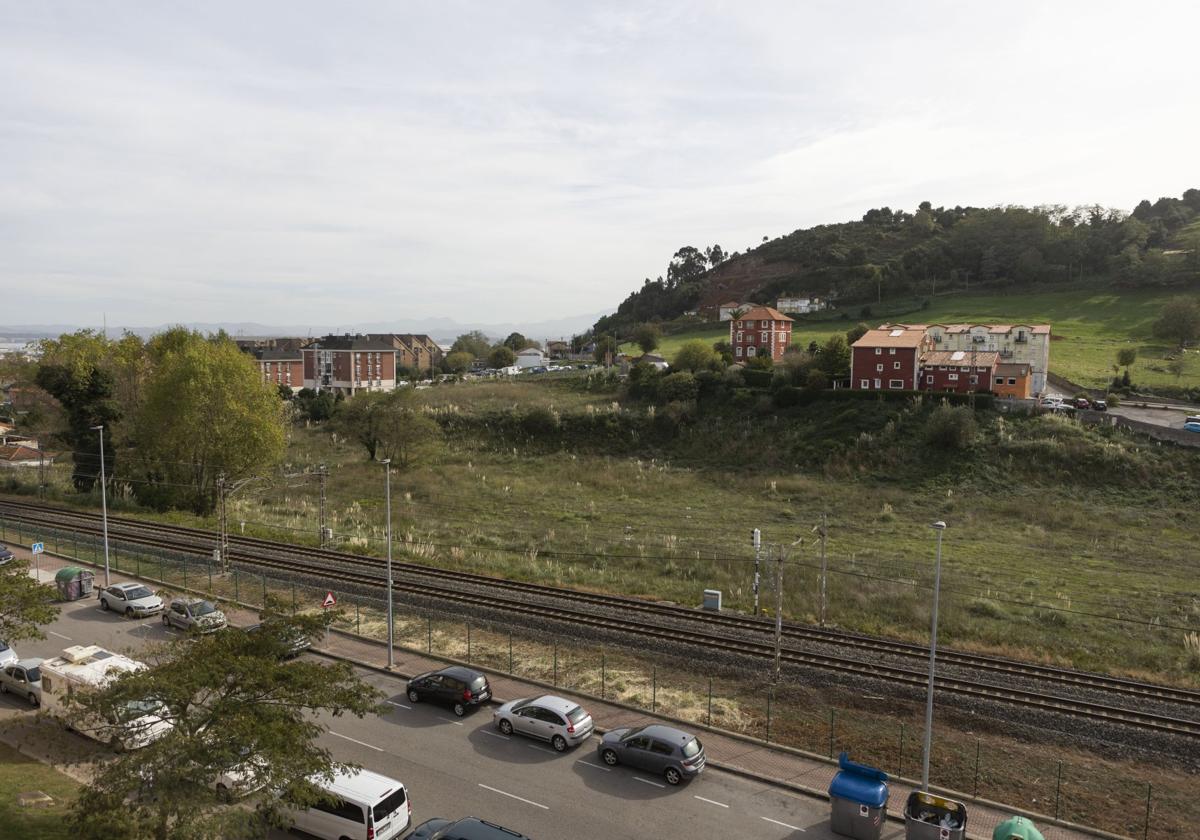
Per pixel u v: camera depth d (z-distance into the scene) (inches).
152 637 1414.9
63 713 980.6
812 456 3208.7
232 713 667.4
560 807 874.8
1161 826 843.4
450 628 1475.1
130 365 3110.2
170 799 611.5
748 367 4109.3
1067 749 1035.3
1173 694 1222.3
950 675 1269.7
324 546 2145.7
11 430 4084.6
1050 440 2881.4
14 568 1099.3
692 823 843.4
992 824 843.4
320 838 814.5
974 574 1931.6
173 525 2378.2
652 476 3223.4
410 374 6678.2
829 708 1146.7
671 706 1140.5
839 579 1862.7
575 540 2285.9
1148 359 4566.9
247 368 2664.9
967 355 3570.4
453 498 2918.3
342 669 753.6
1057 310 6230.3
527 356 7539.4
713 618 1546.5
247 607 1581.0
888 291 7731.3
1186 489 2554.1
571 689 1197.1
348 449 3846.0
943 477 2869.1
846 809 815.7
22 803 818.8
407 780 934.4
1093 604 1700.3
